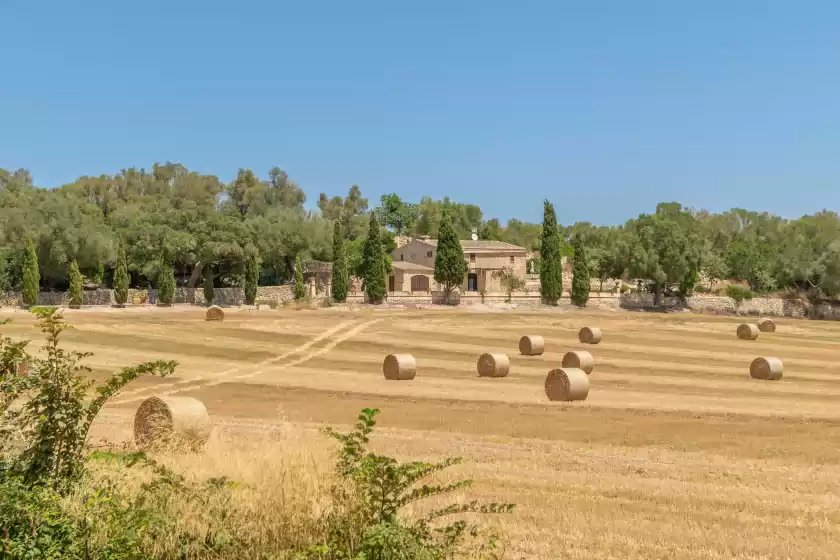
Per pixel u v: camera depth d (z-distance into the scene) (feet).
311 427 75.82
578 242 314.55
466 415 84.94
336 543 28.76
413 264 358.64
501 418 82.64
